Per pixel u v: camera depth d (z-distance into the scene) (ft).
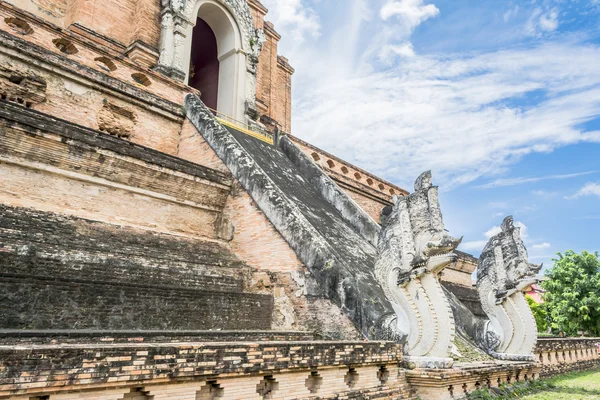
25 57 31.68
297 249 29.68
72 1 57.00
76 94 35.06
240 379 15.31
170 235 31.53
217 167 38.24
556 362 42.65
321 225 37.42
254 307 27.86
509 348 34.04
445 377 21.89
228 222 35.45
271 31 84.12
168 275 26.53
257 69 79.00
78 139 27.25
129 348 12.53
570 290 77.61
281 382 16.65
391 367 22.03
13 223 22.95
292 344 17.07
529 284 34.14
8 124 24.43
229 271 30.73
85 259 23.06
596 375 43.09
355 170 68.69
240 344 15.31
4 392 10.21
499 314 34.96
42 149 26.05
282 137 55.77
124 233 28.37
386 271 24.48
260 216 33.27
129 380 12.31
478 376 25.49
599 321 74.74
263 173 35.55
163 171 31.83
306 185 47.78
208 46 77.61
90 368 11.66
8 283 17.70
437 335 23.09
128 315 20.90
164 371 13.09
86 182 28.58
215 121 41.19
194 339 19.54
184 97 45.21
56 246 22.89
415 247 23.59
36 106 32.37
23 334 15.10
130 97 38.88
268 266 31.17
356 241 38.83
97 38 53.62
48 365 10.98
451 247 22.62
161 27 58.90
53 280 18.90
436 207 23.81
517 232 36.11
